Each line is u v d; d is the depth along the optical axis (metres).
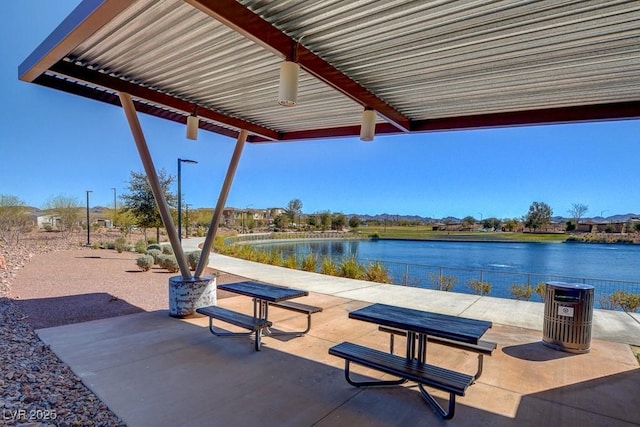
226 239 20.95
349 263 10.37
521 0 2.10
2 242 16.06
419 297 6.73
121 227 22.55
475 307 5.97
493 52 2.81
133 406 2.53
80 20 2.31
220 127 5.88
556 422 2.46
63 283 7.40
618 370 3.40
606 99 3.76
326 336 4.27
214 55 3.17
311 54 2.90
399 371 2.52
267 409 2.53
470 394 2.87
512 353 3.85
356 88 3.54
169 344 3.88
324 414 2.48
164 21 2.56
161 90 4.18
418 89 3.69
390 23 2.44
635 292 8.62
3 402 2.49
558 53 2.76
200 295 5.02
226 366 3.31
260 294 3.93
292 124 5.56
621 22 2.28
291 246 28.27
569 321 3.89
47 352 3.57
